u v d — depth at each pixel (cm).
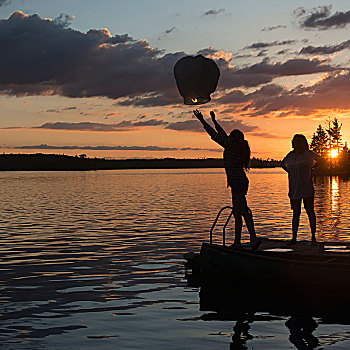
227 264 1070
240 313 836
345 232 1738
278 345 673
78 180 7475
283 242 1230
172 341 690
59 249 1437
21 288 988
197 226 1920
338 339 698
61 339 695
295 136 1145
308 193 1146
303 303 908
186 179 7969
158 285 1023
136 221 2095
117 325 762
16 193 4172
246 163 1088
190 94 1036
